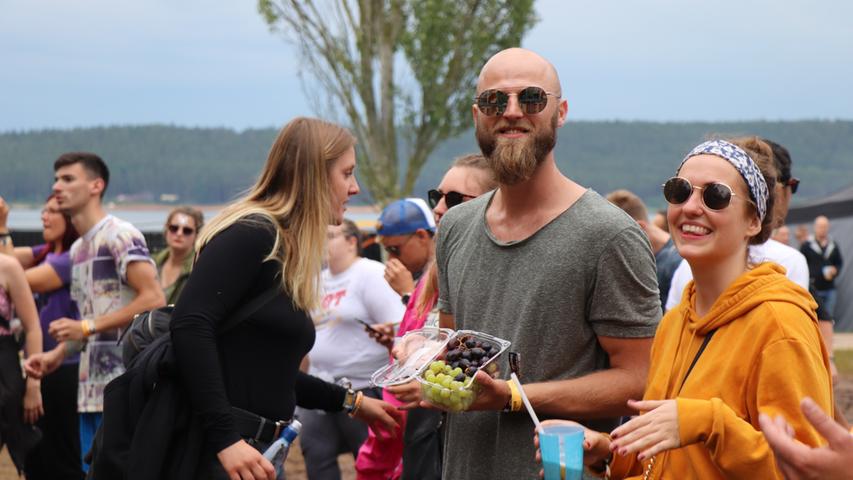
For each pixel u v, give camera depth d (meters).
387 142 18.95
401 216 4.93
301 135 3.49
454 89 18.36
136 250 5.57
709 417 2.38
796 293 2.51
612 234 3.04
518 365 3.04
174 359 3.33
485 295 3.24
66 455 5.92
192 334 3.22
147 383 3.35
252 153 184.62
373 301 5.58
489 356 3.02
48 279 6.04
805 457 2.00
